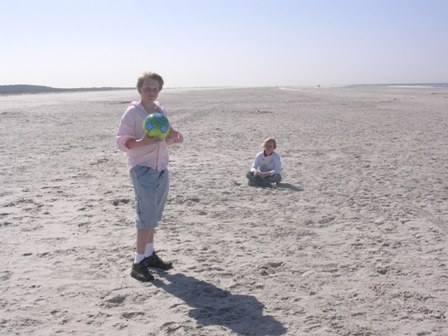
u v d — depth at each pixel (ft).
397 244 18.04
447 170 32.96
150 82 14.84
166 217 21.62
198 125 65.16
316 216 21.80
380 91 240.94
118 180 29.53
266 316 12.51
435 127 61.41
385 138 50.72
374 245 17.97
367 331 11.72
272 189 27.20
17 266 15.81
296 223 20.76
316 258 16.65
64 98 191.01
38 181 29.12
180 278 14.94
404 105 110.93
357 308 12.94
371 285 14.38
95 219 21.20
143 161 14.70
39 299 13.46
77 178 30.12
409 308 12.93
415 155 39.63
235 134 54.65
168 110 94.73
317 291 14.01
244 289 14.15
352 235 19.12
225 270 15.55
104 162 36.14
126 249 17.47
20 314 12.60
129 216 21.76
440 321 12.25
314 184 28.53
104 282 14.62
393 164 35.40
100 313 12.66
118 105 122.21
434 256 16.80
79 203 23.94
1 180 29.35
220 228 20.06
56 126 65.67
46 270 15.51
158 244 18.03
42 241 18.30
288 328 11.89
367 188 27.45
